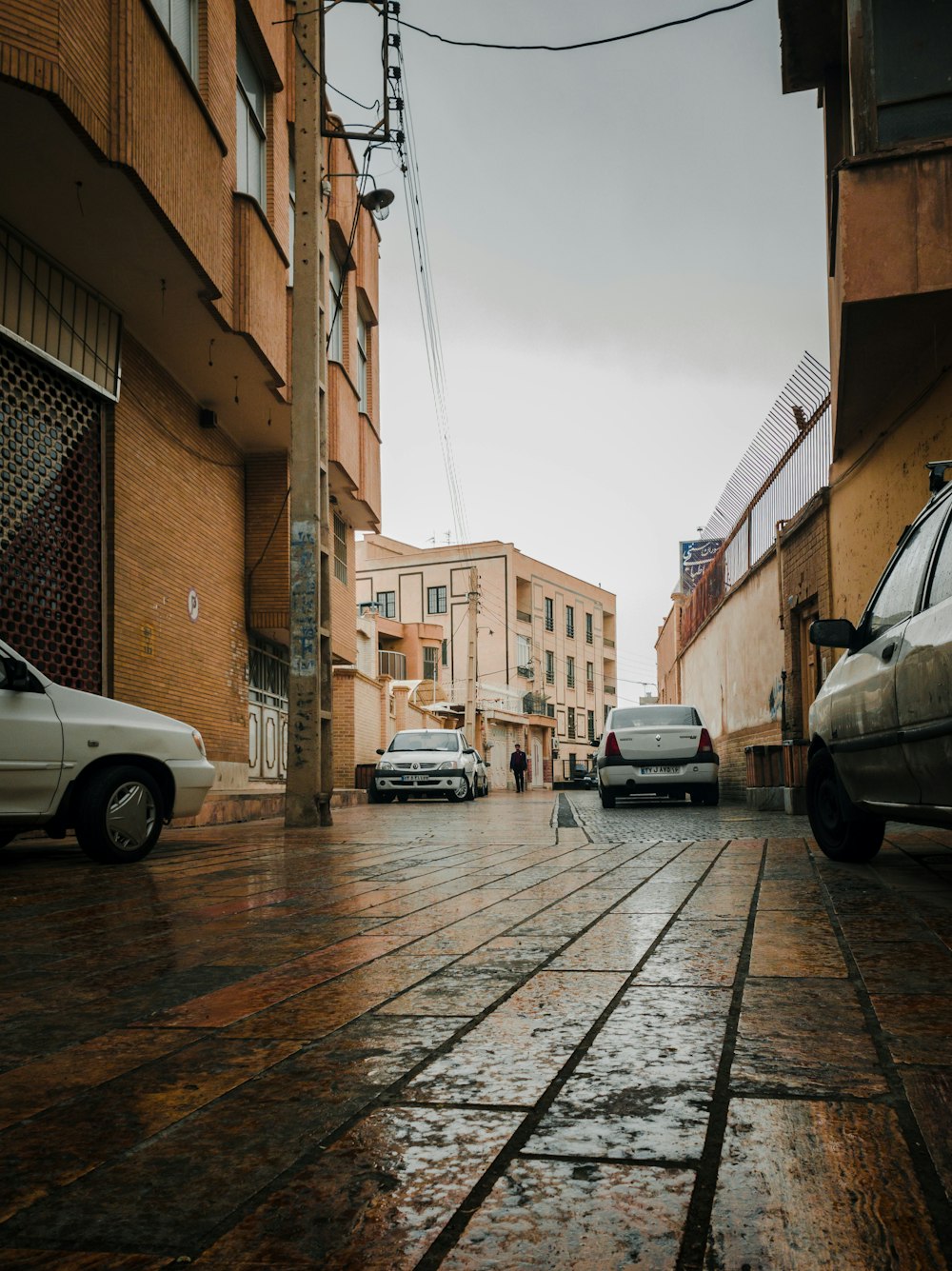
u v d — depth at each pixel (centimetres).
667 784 1527
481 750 5228
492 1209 148
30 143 796
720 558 2166
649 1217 144
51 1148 177
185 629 1321
